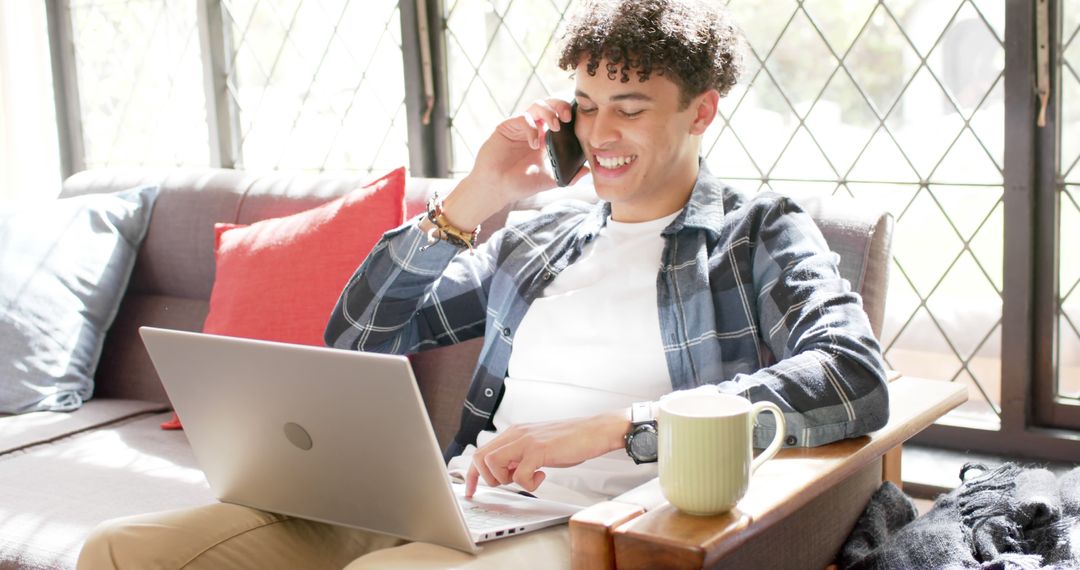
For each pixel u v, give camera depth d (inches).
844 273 61.1
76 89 121.4
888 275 62.2
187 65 112.1
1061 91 74.0
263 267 79.9
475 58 94.7
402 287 63.7
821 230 62.6
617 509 43.4
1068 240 75.5
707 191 60.2
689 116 58.0
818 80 81.4
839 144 81.4
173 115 114.4
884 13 78.3
